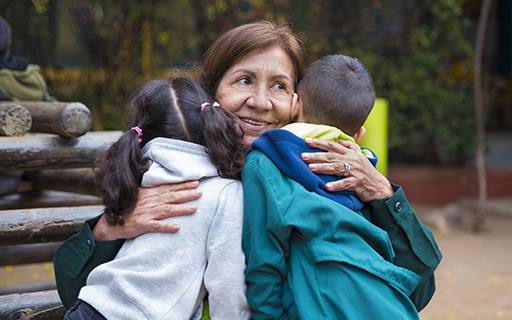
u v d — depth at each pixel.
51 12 6.02
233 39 1.54
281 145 1.32
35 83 2.88
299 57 1.59
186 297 1.23
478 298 3.70
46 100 3.04
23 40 5.87
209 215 1.29
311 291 1.19
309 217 1.22
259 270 1.23
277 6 6.53
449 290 3.90
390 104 6.79
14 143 2.11
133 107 1.49
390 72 6.81
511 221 6.19
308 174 1.29
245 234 1.29
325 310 1.17
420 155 7.46
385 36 7.12
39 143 2.17
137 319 1.18
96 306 1.20
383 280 1.22
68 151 2.21
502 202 6.81
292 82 1.56
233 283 1.24
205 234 1.28
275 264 1.23
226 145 1.38
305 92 1.47
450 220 6.20
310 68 1.51
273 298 1.23
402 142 6.88
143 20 5.92
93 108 5.98
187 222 1.27
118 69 6.04
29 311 1.73
